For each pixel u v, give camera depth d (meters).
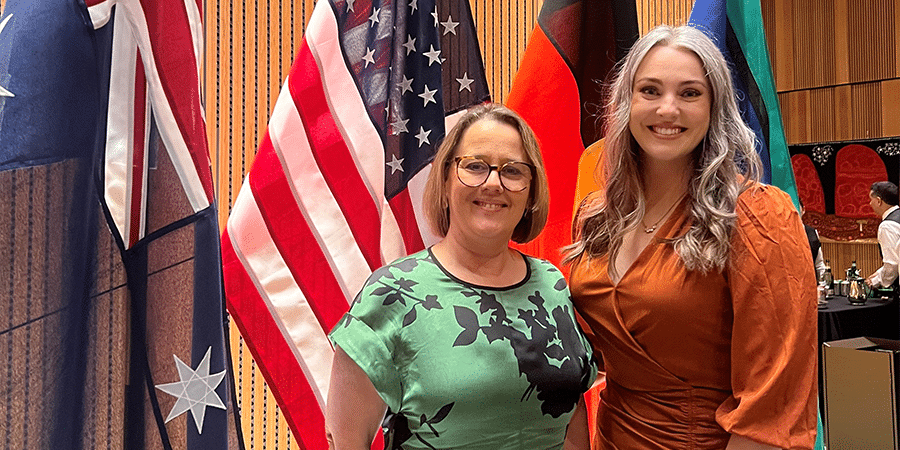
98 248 1.26
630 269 1.43
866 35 7.51
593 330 1.52
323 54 1.95
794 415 1.25
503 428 1.25
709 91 1.39
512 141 1.36
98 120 1.26
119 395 1.27
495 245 1.36
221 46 2.89
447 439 1.24
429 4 1.98
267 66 3.01
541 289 1.40
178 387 1.30
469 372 1.24
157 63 1.31
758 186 1.37
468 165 1.34
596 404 2.15
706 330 1.37
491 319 1.29
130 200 1.29
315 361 1.89
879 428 3.83
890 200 5.82
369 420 1.31
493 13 3.51
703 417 1.38
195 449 1.30
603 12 2.10
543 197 1.42
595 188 2.02
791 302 1.27
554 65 2.09
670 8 4.15
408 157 1.95
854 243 7.63
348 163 1.92
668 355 1.40
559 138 2.08
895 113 7.32
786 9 8.10
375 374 1.24
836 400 4.02
